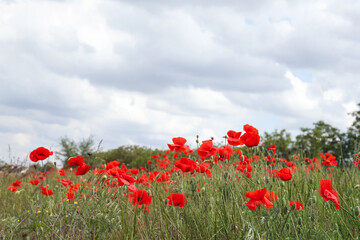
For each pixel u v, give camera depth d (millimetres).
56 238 3299
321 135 15844
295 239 2562
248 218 2807
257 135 2902
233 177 3158
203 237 2887
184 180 3805
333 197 2115
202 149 3316
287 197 2863
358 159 4098
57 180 5184
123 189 3385
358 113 17016
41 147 3576
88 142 15312
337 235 2582
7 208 4457
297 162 4602
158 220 3316
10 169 6422
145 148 15094
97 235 3266
